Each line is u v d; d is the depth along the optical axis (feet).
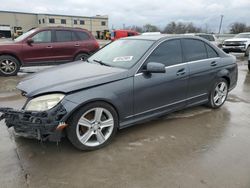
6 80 25.80
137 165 10.18
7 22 237.45
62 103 9.93
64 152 11.01
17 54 28.07
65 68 13.24
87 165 10.12
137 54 12.95
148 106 12.75
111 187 8.88
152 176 9.49
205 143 12.08
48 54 29.73
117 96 11.33
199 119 15.03
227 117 15.51
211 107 16.76
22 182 9.07
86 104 10.55
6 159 10.41
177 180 9.27
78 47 31.24
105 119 11.43
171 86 13.47
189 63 14.48
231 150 11.46
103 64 13.42
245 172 9.80
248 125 14.34
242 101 19.10
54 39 30.01
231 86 17.62
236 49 55.36
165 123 14.32
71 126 10.39
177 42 14.29
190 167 10.09
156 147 11.61
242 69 36.04
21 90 11.16
